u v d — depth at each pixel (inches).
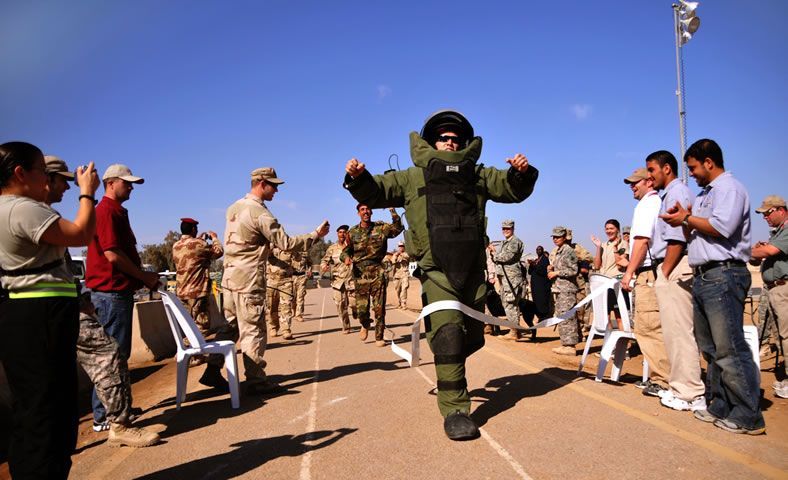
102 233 179.0
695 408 171.3
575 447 141.0
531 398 195.9
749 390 148.2
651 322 193.2
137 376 306.7
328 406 196.4
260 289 225.3
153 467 141.5
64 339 111.0
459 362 160.9
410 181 169.9
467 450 141.8
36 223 106.1
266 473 132.9
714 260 151.6
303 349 357.1
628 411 173.8
